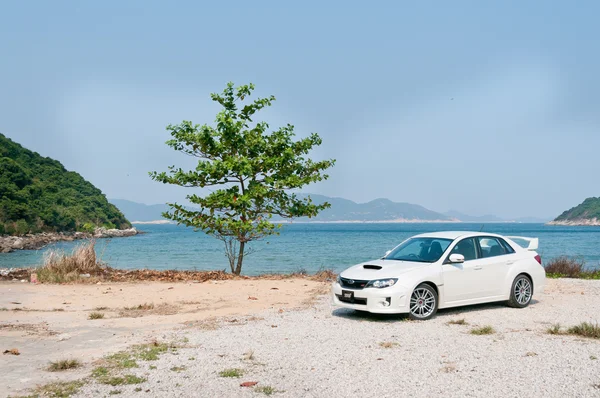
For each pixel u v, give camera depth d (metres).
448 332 8.48
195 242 68.44
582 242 63.91
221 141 18.25
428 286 9.76
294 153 18.58
